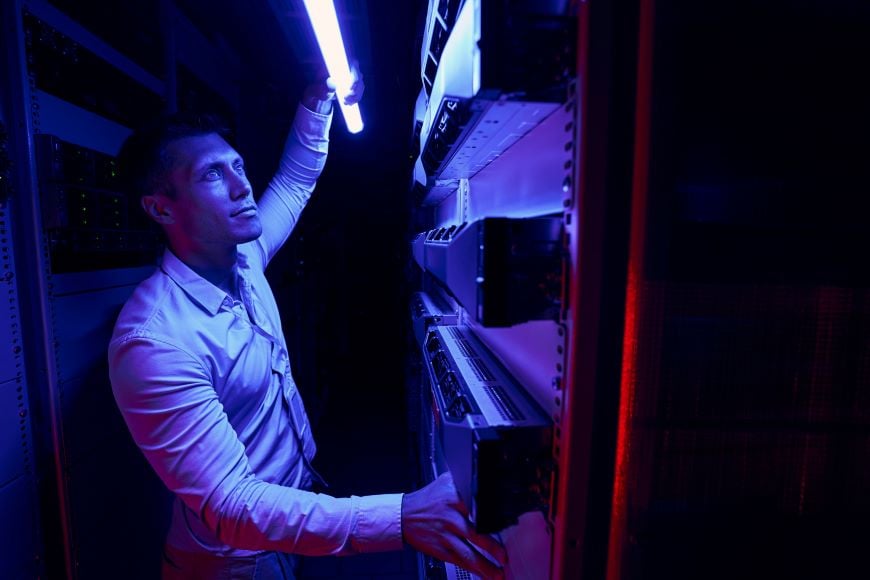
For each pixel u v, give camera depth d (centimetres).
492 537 80
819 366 65
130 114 172
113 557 155
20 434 121
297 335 342
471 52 62
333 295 564
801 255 62
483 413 72
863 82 61
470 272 64
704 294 60
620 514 62
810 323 64
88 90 148
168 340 101
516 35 57
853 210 62
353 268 609
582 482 60
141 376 97
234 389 119
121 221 162
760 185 60
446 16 96
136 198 120
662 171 57
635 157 56
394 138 526
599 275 57
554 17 55
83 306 143
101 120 154
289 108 376
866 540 69
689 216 58
